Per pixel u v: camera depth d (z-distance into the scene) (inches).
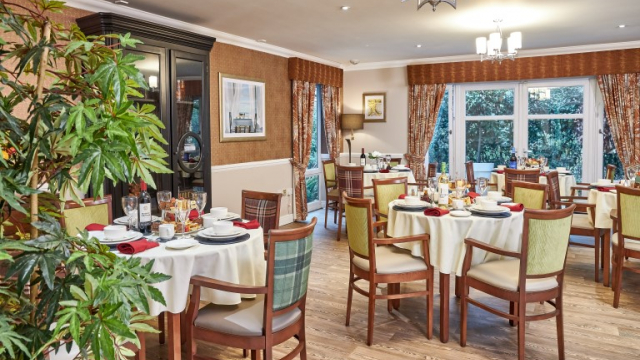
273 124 265.4
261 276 104.3
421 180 294.7
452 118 306.7
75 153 41.0
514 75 281.3
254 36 228.7
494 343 121.9
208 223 111.3
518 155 294.4
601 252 194.9
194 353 90.4
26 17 46.6
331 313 142.6
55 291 42.9
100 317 39.8
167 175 168.6
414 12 184.7
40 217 45.6
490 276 112.3
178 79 171.5
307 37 231.3
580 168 281.7
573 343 121.0
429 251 124.1
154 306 87.7
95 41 49.2
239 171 240.5
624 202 139.9
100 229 105.9
